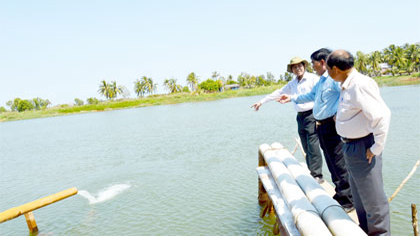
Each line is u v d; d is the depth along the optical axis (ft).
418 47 323.98
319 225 10.10
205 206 26.86
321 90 13.94
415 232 11.94
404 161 31.96
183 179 35.63
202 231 22.40
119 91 437.99
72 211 29.37
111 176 40.83
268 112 112.57
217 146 53.31
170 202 28.73
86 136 98.27
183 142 62.03
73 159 57.57
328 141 13.92
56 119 262.06
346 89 9.66
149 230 23.48
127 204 29.63
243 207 25.85
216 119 106.11
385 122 8.84
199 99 348.79
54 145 83.51
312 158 17.85
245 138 58.44
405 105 82.64
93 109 357.61
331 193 15.97
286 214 13.74
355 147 9.87
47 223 27.17
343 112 9.80
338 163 13.89
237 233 21.63
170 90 461.37
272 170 17.66
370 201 10.02
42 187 40.11
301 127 18.31
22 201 34.99
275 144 23.15
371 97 8.98
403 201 22.88
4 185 43.39
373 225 10.16
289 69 18.47
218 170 37.76
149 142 67.87
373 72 341.21
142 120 142.72
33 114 354.13
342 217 10.30
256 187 30.27
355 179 10.22
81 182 39.93
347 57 9.46
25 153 73.87
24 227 27.12
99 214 27.91
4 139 118.93
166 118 138.41
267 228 21.95
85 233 24.30
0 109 511.40
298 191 13.42
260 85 466.70
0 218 20.45
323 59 14.01
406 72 305.73
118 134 93.35
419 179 26.58
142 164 45.85
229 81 516.73
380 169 9.83
